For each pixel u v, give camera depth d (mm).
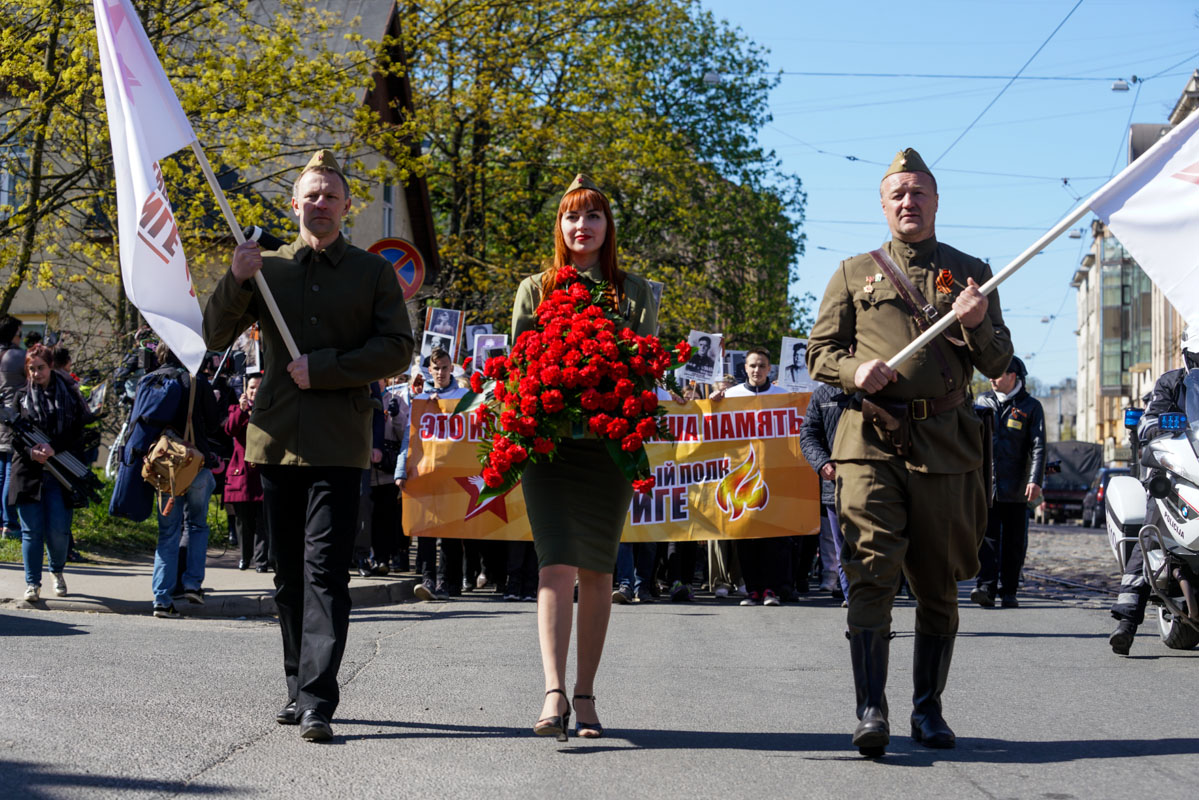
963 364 4848
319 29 19531
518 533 11516
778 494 11562
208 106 17281
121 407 15047
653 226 34969
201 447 9086
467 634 8664
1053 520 52906
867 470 4785
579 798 4035
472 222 28641
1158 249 4969
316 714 4824
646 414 4902
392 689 6188
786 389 13125
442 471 11578
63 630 7871
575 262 5211
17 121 17438
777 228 38250
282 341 5164
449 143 28766
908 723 5449
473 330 15211
